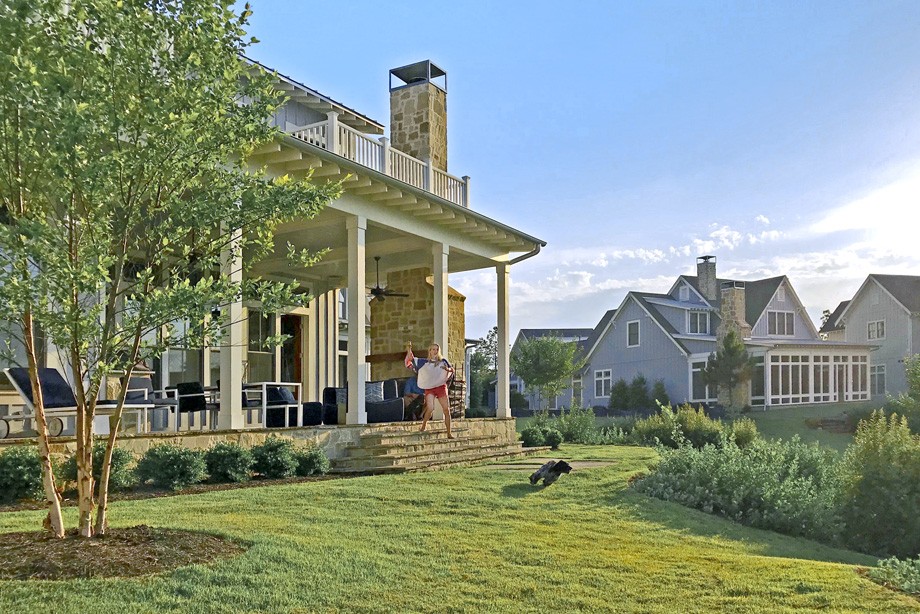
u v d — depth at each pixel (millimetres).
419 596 4730
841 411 31062
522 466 10805
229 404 10031
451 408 15320
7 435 9023
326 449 11008
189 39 4789
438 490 8453
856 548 9547
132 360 5094
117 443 8281
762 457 10727
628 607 4695
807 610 4734
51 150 4301
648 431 19828
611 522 7566
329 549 5637
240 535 5855
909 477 9859
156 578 4551
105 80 4523
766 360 34031
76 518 6238
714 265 40125
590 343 43500
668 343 37781
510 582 5121
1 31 4125
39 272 4559
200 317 4910
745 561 6086
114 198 4688
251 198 5195
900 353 40594
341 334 22922
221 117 4965
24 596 4094
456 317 18281
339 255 15758
